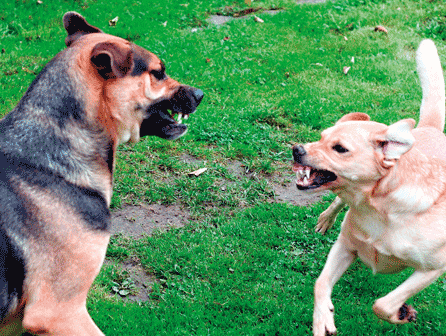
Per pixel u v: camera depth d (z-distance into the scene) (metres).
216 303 3.85
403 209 3.17
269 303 3.88
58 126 2.68
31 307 2.54
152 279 4.08
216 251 4.39
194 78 7.64
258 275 4.17
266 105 7.06
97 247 2.66
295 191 5.49
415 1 11.66
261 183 5.46
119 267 4.13
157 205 5.00
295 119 6.91
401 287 3.32
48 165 2.62
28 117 2.68
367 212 3.33
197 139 6.22
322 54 9.04
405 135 2.97
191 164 5.66
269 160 5.94
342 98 7.50
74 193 2.65
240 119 6.70
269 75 8.09
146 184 5.27
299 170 3.41
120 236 4.46
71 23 3.19
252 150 6.03
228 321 3.68
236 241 4.53
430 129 4.16
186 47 8.66
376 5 11.38
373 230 3.35
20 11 9.12
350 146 3.15
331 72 8.39
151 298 3.88
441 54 9.24
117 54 2.68
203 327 3.60
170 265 4.18
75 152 2.70
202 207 5.02
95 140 2.79
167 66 7.79
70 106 2.71
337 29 10.19
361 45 9.43
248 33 9.59
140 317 3.63
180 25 9.98
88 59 2.75
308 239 4.66
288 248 4.54
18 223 2.49
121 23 9.38
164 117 3.17
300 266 4.31
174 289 3.96
